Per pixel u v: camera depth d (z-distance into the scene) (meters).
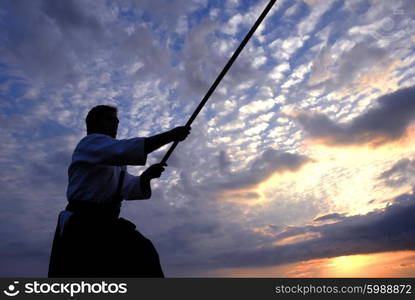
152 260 2.40
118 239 2.37
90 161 2.45
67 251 2.32
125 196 2.87
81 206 2.46
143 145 2.45
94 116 2.76
